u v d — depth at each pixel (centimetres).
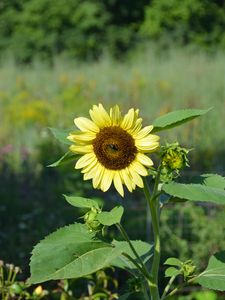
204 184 235
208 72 1534
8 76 1631
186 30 2320
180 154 228
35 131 1088
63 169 827
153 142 226
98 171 229
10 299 344
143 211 709
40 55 2366
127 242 255
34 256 231
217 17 2377
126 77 1603
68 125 1119
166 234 592
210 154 912
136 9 2450
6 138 1056
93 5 2392
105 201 762
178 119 231
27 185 850
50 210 748
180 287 259
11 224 716
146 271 250
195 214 601
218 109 1193
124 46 2402
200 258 566
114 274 511
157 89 1405
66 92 1377
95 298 368
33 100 1375
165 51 2152
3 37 2403
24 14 2389
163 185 225
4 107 1313
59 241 235
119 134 227
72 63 1872
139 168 227
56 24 2381
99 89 1448
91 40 2373
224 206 613
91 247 234
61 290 368
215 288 251
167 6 2366
